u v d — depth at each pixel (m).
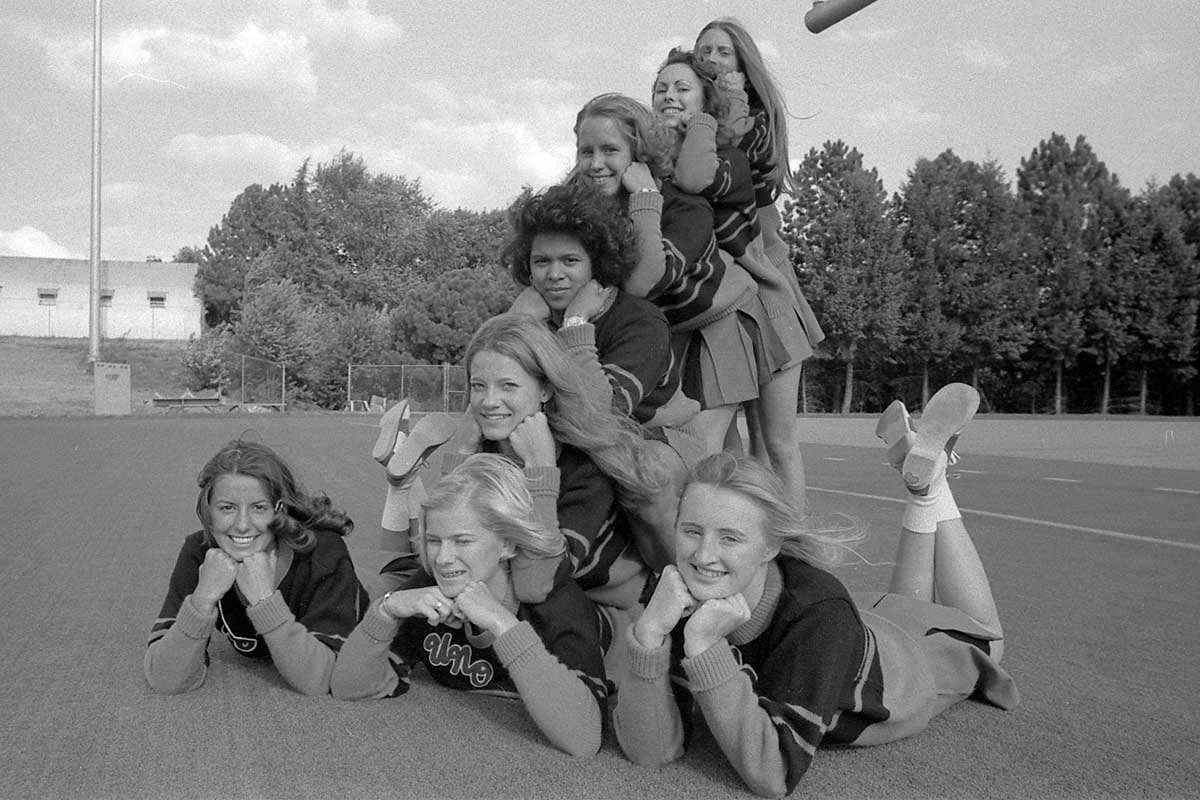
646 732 2.64
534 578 2.97
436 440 4.03
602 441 3.14
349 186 71.00
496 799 2.46
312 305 59.47
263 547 3.26
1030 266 52.31
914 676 2.90
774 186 4.71
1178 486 10.92
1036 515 8.39
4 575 5.37
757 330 4.38
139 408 37.81
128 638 4.04
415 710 3.12
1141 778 2.65
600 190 3.68
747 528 2.57
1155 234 51.72
